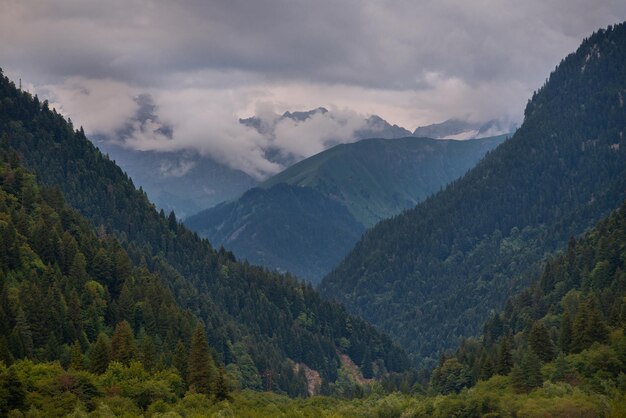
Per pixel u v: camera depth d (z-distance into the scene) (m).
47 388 172.88
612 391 187.50
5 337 186.62
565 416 176.75
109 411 167.88
